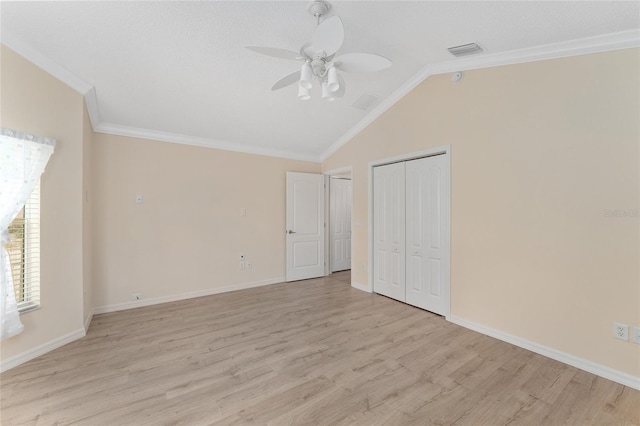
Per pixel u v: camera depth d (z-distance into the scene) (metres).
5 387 2.07
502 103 2.83
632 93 2.12
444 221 3.40
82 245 2.88
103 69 2.75
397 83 3.68
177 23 2.33
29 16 2.12
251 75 3.07
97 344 2.74
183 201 4.16
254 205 4.81
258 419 1.76
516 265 2.74
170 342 2.78
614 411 1.84
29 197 2.50
